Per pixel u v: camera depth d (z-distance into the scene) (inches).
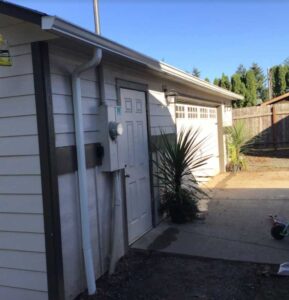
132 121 246.5
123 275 201.0
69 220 176.2
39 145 162.4
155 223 273.6
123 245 223.9
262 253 218.5
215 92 442.9
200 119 442.6
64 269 172.6
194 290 182.4
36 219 167.0
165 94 309.1
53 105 167.3
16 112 165.9
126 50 199.6
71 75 179.9
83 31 157.8
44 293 168.6
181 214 278.1
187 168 292.2
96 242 197.8
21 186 168.4
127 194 235.8
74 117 179.9
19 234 170.9
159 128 294.0
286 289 179.9
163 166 280.2
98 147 201.3
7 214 172.4
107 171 203.9
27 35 160.2
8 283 175.3
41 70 159.8
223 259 213.8
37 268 168.9
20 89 164.2
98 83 206.8
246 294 176.9
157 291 183.0
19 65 163.3
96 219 198.2
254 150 748.0
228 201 341.7
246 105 1157.1
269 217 285.0
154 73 273.4
